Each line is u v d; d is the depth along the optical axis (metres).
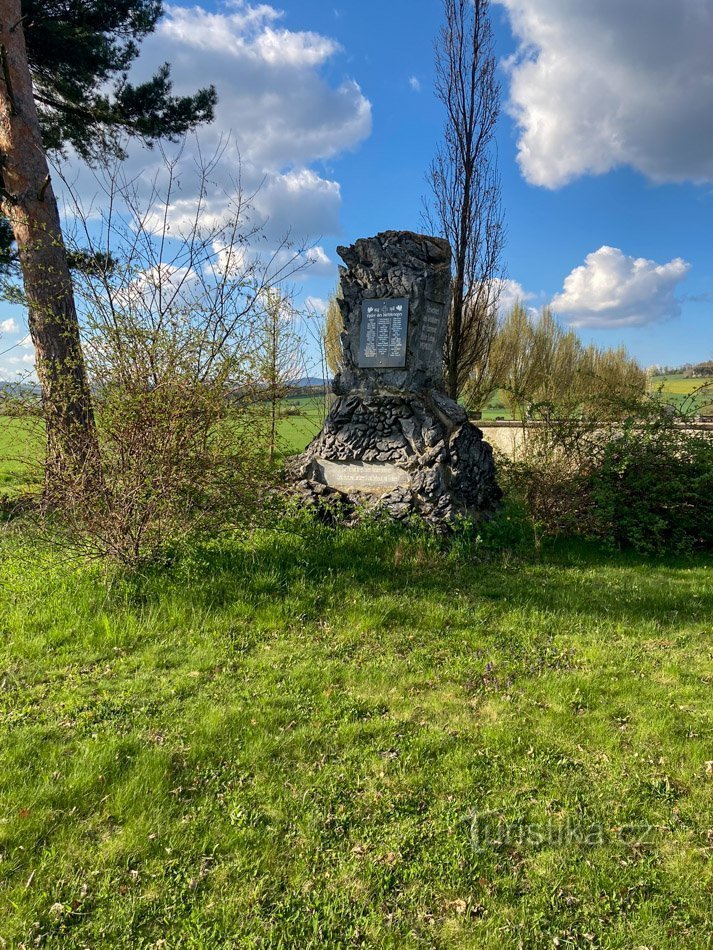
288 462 7.82
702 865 2.50
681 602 5.48
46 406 5.17
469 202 15.97
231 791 2.91
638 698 3.81
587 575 6.24
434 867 2.48
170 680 3.94
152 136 11.59
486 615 5.07
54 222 8.10
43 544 5.53
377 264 7.78
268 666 4.14
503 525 7.27
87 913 2.25
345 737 3.33
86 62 10.28
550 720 3.54
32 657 4.21
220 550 5.90
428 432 7.37
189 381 5.24
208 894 2.33
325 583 5.47
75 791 2.86
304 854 2.54
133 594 5.06
